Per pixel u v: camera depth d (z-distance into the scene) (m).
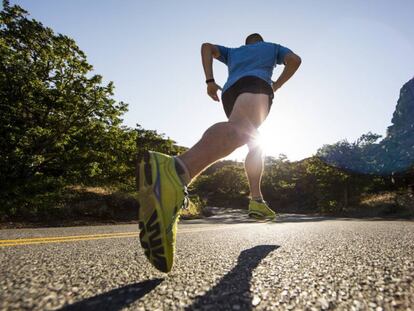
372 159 50.06
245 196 49.25
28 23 13.72
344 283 0.93
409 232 2.66
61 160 13.02
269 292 0.84
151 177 1.04
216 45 1.81
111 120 14.32
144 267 1.16
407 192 28.62
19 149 11.86
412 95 90.25
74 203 9.82
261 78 1.55
